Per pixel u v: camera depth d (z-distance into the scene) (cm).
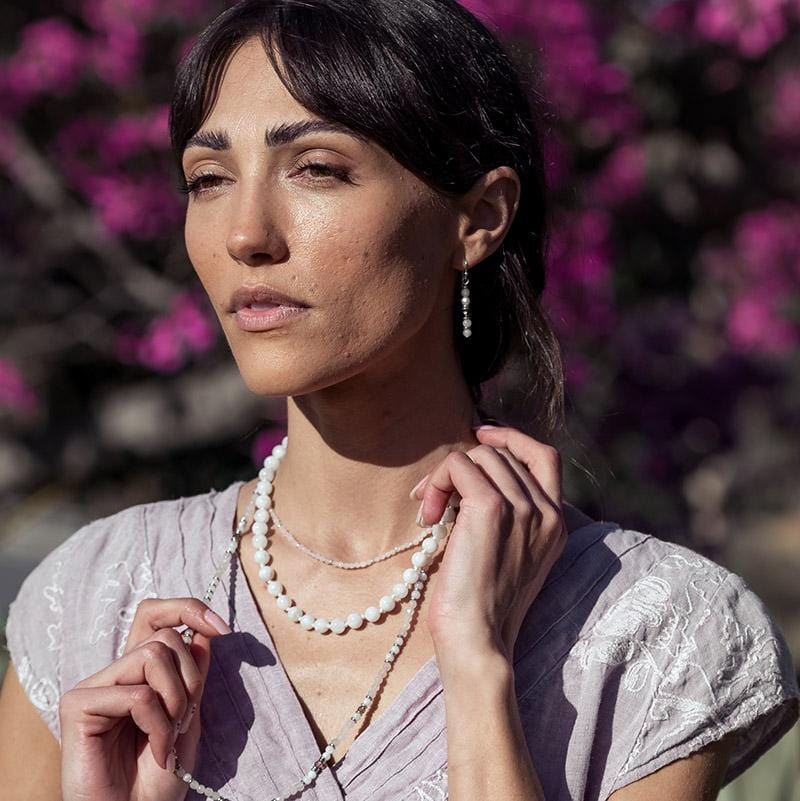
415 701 187
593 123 482
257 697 192
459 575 183
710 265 539
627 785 185
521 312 212
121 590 208
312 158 180
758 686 193
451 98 186
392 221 182
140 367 512
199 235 187
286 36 179
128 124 474
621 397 509
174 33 475
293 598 200
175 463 509
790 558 933
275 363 182
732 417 532
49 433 522
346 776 185
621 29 514
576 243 294
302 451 202
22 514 511
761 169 543
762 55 527
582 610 194
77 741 184
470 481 187
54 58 473
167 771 186
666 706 188
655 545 203
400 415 197
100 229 482
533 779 175
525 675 190
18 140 488
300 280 179
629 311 512
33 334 504
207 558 206
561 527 192
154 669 183
